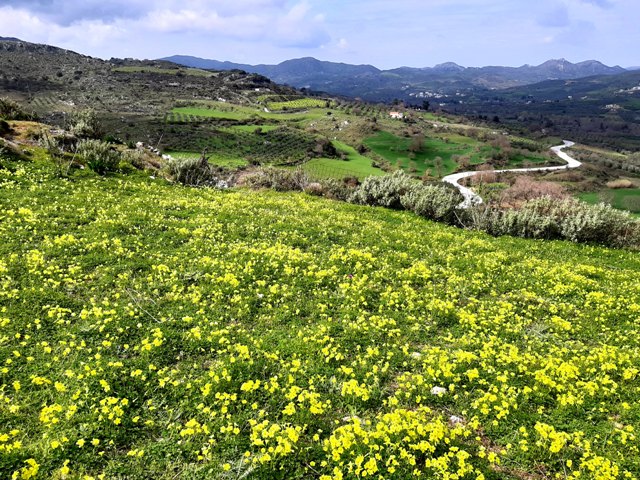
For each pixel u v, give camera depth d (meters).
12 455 6.61
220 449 7.38
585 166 161.62
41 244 13.55
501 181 125.12
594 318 13.41
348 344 10.88
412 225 23.70
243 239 16.92
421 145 190.88
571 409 8.99
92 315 10.59
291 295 12.88
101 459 6.99
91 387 8.29
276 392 8.80
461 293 14.69
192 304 11.75
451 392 9.41
